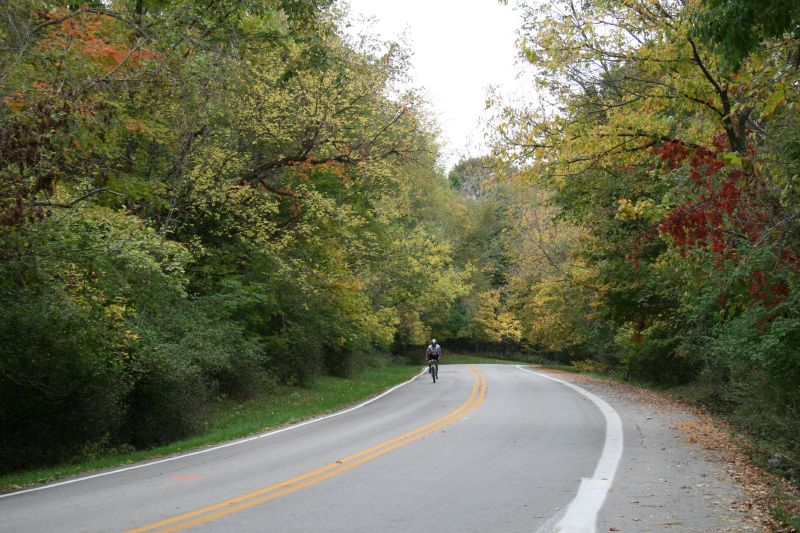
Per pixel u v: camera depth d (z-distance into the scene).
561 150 14.65
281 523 6.82
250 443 13.95
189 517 7.14
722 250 11.54
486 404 20.23
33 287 12.34
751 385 17.03
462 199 67.00
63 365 13.73
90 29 12.42
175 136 17.55
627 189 20.81
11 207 10.16
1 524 7.21
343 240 26.84
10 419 14.31
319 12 18.47
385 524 6.74
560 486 8.59
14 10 11.24
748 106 10.88
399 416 17.89
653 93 14.02
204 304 21.25
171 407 16.33
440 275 42.50
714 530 6.48
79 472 11.60
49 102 10.27
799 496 8.74
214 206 21.12
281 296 26.75
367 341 38.78
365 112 24.38
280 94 21.20
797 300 11.30
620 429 14.51
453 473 9.55
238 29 16.08
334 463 10.55
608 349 38.53
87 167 12.38
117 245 12.52
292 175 24.17
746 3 8.15
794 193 10.34
